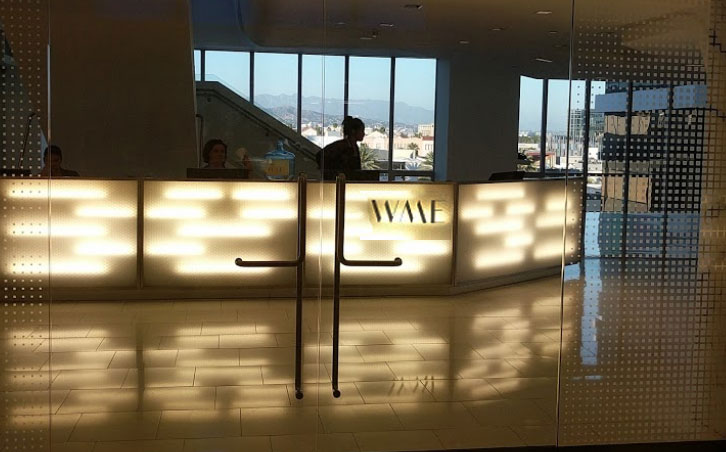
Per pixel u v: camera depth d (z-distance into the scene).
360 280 5.32
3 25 4.88
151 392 5.14
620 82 5.52
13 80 4.91
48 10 4.91
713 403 5.77
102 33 4.96
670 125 5.59
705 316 5.72
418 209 5.34
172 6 5.02
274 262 5.21
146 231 5.07
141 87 5.02
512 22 5.37
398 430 5.43
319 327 5.32
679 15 5.54
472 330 5.49
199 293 5.16
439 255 5.39
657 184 5.60
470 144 5.37
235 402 5.23
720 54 5.59
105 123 5.00
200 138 5.09
